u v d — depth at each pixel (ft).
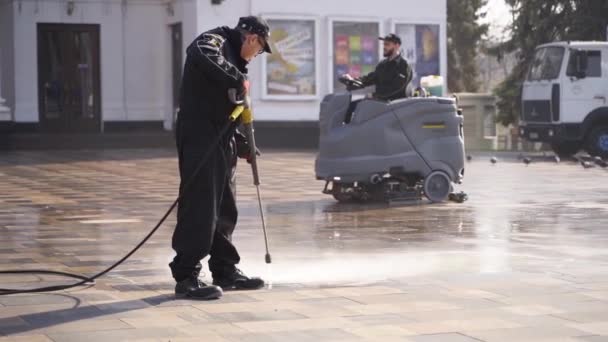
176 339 16.37
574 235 30.76
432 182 40.78
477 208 39.06
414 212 37.70
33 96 81.82
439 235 30.86
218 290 20.04
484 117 91.09
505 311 18.63
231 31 21.25
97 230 31.99
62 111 82.94
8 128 76.43
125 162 63.98
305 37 80.02
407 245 28.50
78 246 28.27
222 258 21.34
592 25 97.50
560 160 70.69
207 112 20.51
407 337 16.57
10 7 81.30
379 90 40.91
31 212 37.27
